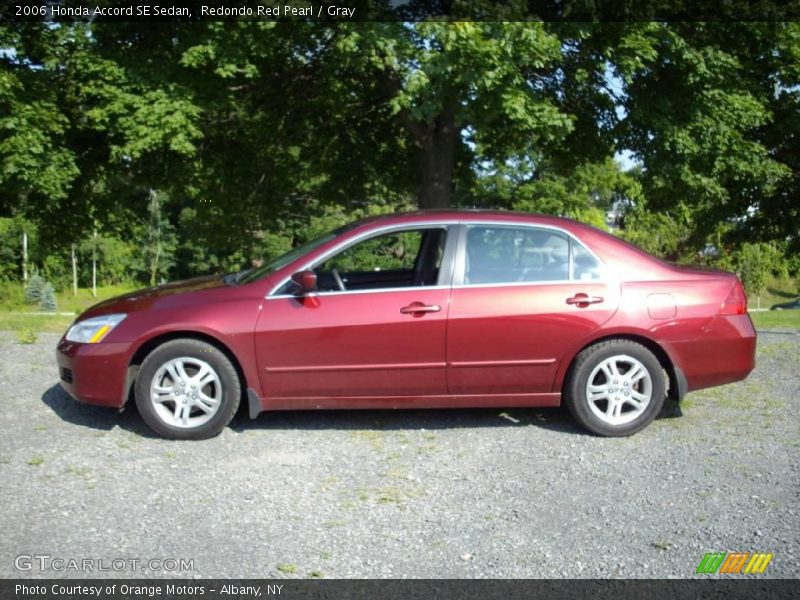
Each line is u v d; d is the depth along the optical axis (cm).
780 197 1995
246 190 1482
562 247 555
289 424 565
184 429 520
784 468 480
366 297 532
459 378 536
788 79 1352
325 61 1132
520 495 435
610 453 509
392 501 424
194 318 520
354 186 1514
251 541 373
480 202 3150
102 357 521
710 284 561
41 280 3716
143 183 1329
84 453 491
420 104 979
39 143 1067
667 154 1155
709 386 562
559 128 996
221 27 1007
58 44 1102
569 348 539
